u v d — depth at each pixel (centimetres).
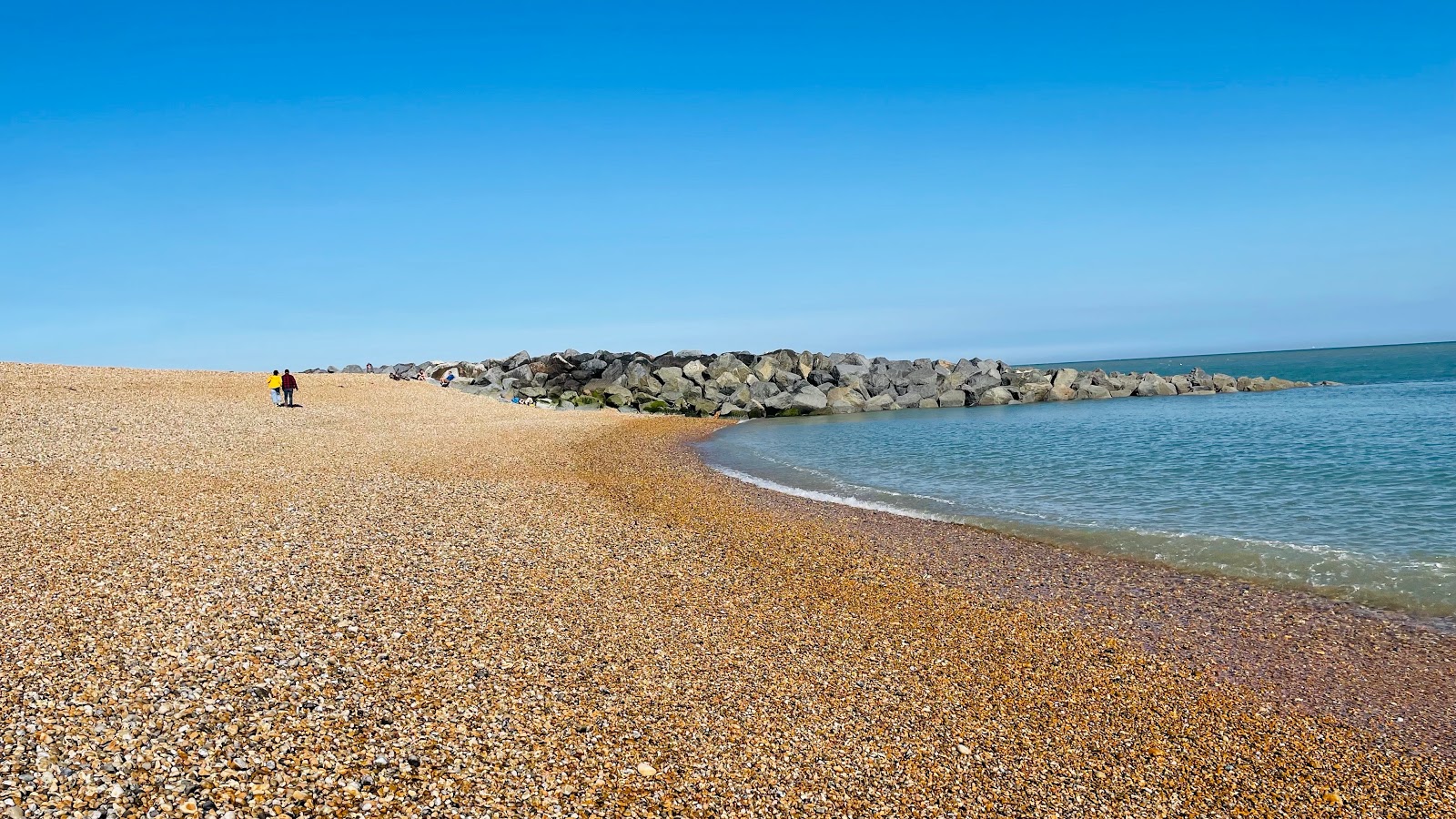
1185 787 891
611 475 2797
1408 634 1324
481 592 1293
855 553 1819
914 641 1277
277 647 972
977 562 1766
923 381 7831
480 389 7381
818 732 955
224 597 1115
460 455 2961
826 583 1566
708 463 3497
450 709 888
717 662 1126
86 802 644
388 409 4444
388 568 1348
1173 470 3012
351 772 741
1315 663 1222
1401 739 1004
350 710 852
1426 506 2208
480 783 758
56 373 3700
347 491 1988
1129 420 5453
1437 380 8756
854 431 5188
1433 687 1139
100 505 1602
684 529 1942
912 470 3262
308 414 3797
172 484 1888
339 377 5538
